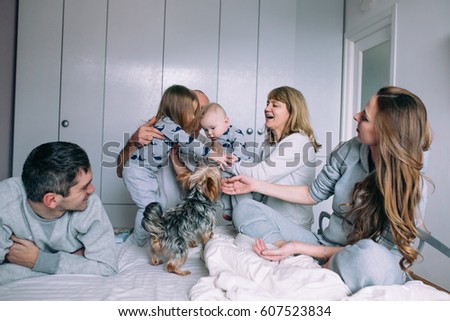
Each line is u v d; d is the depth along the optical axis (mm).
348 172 1571
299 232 1654
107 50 3215
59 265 1359
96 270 1395
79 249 1457
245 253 1344
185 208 1541
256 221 1602
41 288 1247
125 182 2162
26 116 3146
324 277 1179
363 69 3451
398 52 2732
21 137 3143
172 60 3279
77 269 1376
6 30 2990
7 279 1301
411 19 2602
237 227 1643
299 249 1427
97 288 1267
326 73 3660
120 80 3234
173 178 2217
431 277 2340
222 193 1953
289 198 1722
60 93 3182
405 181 1310
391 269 1191
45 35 3150
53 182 1214
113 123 3238
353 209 1456
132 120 3252
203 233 1555
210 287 1229
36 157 1226
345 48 3619
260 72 3369
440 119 2293
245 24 3348
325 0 3656
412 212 1321
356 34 3447
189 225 1514
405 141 1309
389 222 1378
